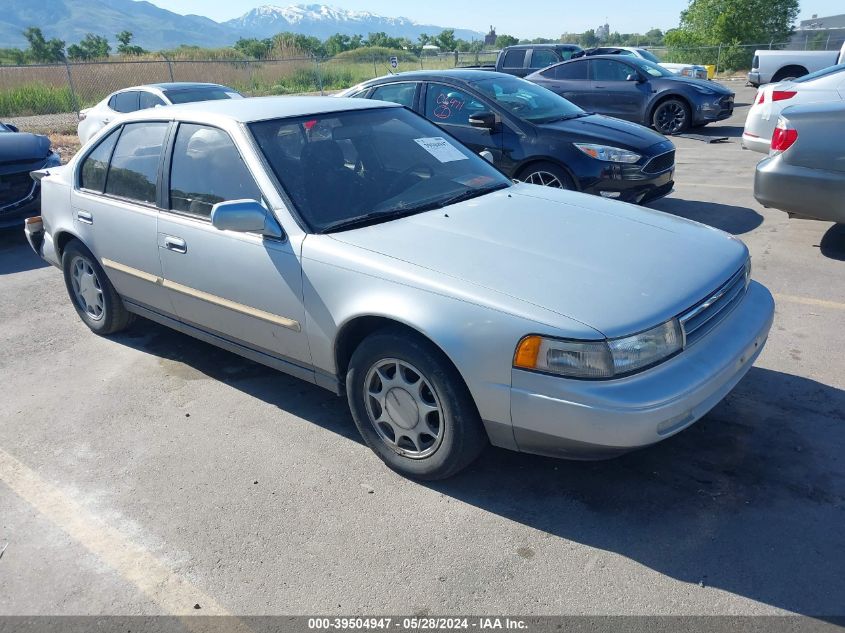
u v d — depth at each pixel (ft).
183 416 12.98
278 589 8.69
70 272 16.70
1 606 8.69
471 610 8.19
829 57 60.64
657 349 8.89
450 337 9.24
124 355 15.75
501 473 10.77
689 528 9.32
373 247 10.50
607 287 9.32
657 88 44.16
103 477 11.22
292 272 11.02
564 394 8.67
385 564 9.00
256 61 84.38
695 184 29.48
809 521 9.32
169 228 13.07
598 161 22.18
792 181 18.65
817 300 16.55
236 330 12.60
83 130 41.96
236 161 12.16
